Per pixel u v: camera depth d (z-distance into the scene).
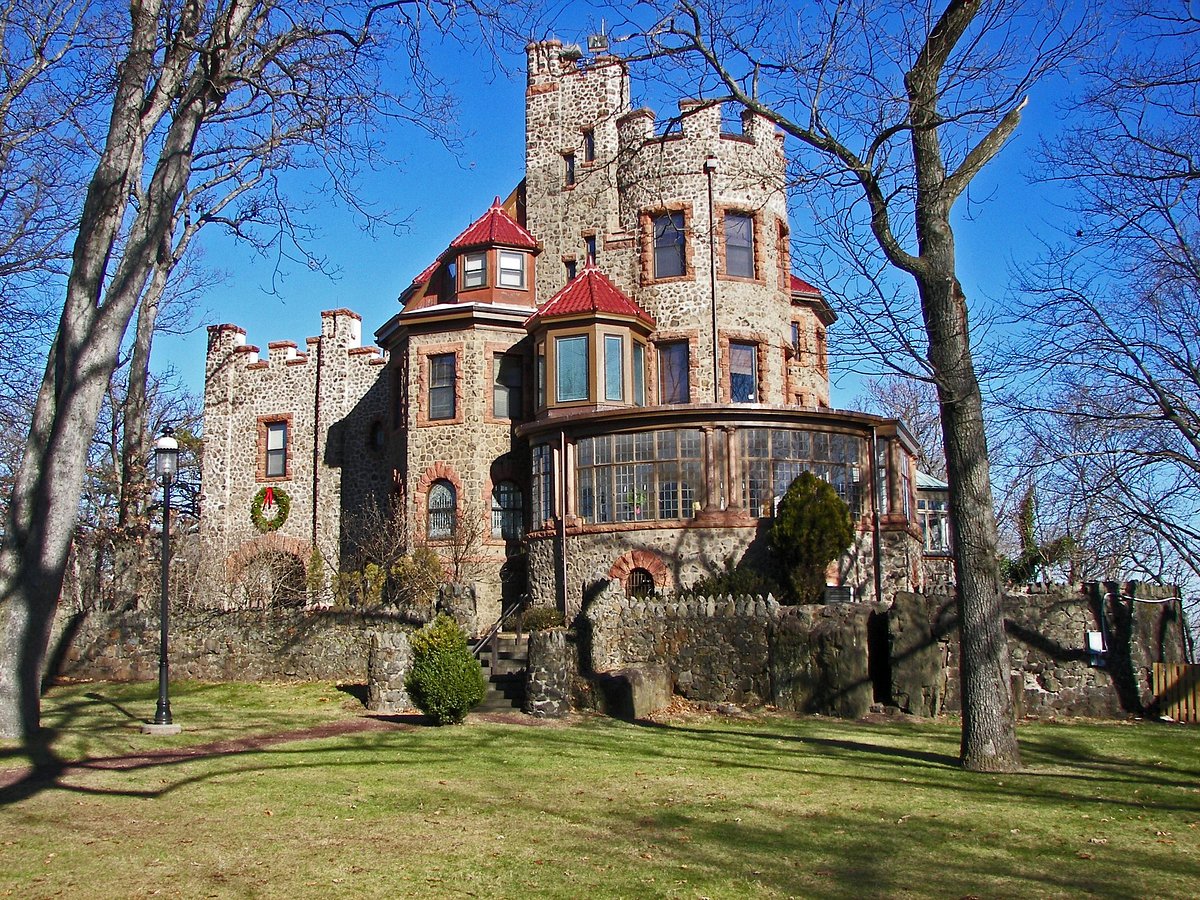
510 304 33.69
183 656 24.48
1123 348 20.27
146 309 27.66
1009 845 10.36
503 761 14.77
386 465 37.75
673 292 31.77
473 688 18.47
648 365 31.64
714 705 20.38
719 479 27.92
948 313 14.87
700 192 31.97
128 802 12.10
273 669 23.72
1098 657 20.47
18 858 9.69
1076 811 11.88
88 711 19.81
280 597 33.03
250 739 16.86
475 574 31.19
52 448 15.97
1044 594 20.95
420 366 33.47
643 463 28.47
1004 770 14.36
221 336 42.25
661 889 8.84
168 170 16.70
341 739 16.77
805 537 25.73
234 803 12.05
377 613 23.38
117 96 16.61
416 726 18.12
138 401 27.64
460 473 32.47
